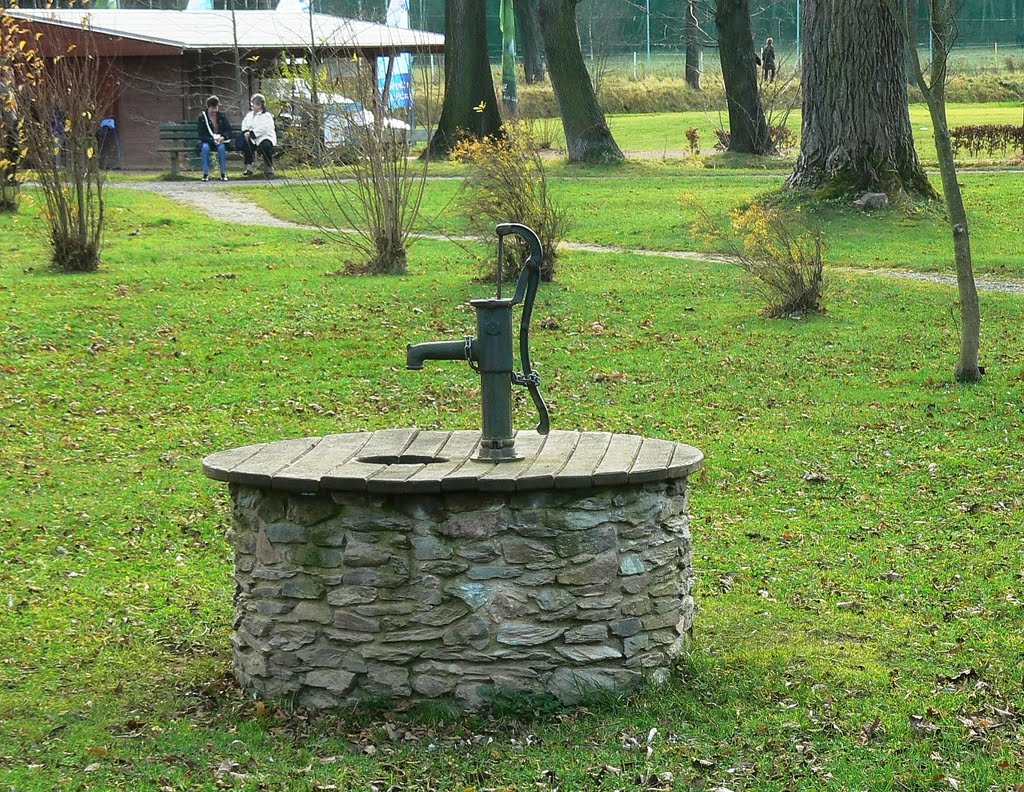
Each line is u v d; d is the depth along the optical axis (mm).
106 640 6594
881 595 7250
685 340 14297
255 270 17859
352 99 18188
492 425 5734
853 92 22297
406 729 5320
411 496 5371
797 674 5941
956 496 9195
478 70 33531
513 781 4930
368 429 11094
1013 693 5746
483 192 17266
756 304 16000
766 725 5379
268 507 5578
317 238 20891
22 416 11195
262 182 29297
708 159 33969
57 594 7332
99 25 33406
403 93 32688
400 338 14078
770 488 9523
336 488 5336
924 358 13484
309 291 16344
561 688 5461
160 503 9070
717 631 6609
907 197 22188
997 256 19156
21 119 17609
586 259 19172
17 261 17844
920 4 52375
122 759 5117
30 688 5898
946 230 21062
